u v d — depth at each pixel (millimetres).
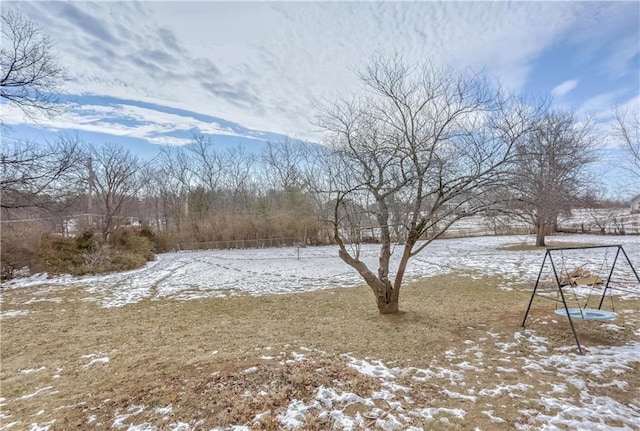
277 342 4293
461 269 10383
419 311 5723
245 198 25750
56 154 10961
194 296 7754
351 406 2615
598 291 6922
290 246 20891
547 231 20562
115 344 4496
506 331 4539
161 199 25109
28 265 11367
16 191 10031
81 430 2381
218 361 3586
